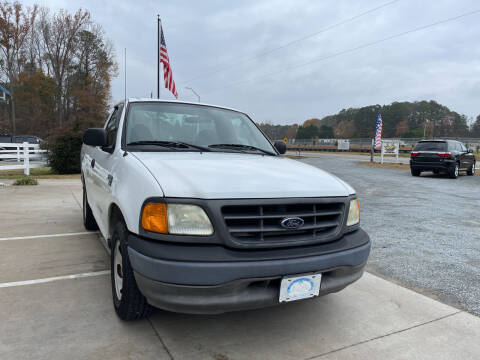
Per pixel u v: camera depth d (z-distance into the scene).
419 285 3.66
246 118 4.33
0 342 2.43
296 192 2.42
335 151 64.31
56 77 46.38
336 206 2.58
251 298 2.19
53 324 2.70
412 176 16.19
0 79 46.41
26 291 3.29
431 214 7.29
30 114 47.53
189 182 2.33
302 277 2.28
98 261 4.16
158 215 2.22
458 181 14.24
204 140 3.54
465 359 2.42
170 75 18.95
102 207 3.36
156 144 3.25
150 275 2.15
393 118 113.38
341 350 2.47
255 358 2.34
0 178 13.12
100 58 47.09
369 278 3.82
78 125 16.34
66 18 44.97
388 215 7.16
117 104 4.20
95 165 3.99
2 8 42.19
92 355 2.31
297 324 2.81
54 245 4.76
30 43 45.12
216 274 2.10
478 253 4.71
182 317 2.87
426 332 2.74
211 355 2.36
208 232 2.20
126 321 2.76
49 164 16.28
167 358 2.31
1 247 4.64
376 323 2.86
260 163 3.03
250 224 2.27
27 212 6.95
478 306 3.20
